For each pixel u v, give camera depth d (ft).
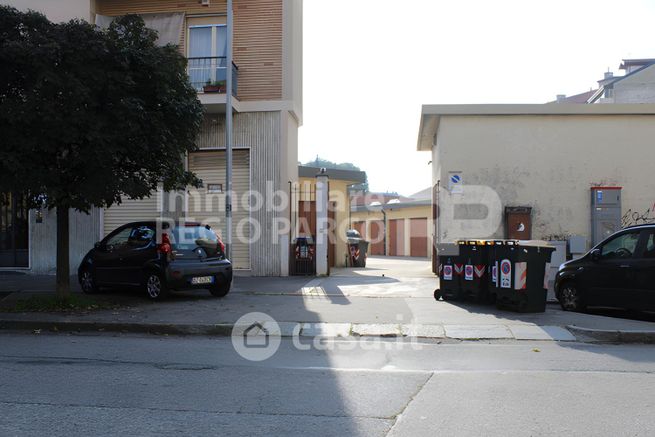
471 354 23.94
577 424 14.57
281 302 36.09
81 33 29.84
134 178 33.32
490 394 17.43
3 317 30.71
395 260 98.48
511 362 22.30
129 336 28.40
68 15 52.65
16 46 28.12
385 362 22.36
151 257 36.06
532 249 32.07
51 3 52.70
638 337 26.58
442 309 33.50
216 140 51.83
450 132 49.16
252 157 51.44
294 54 54.19
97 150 29.58
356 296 38.58
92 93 29.84
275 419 14.97
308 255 51.47
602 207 47.57
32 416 15.07
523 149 48.70
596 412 15.58
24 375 19.74
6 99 29.25
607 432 13.98
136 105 30.09
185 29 52.90
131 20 32.35
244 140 51.60
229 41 43.65
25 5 52.70
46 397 16.90
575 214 48.21
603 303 31.94
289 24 51.78
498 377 19.69
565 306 34.27
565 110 48.08
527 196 48.55
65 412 15.44
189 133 35.04
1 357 23.02
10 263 53.31
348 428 14.26
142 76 31.73
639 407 16.03
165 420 14.82
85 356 23.26
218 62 52.08
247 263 51.49
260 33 51.96
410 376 19.83
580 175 48.37
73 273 52.70
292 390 17.87
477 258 34.50
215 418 15.01
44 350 24.53
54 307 33.04
